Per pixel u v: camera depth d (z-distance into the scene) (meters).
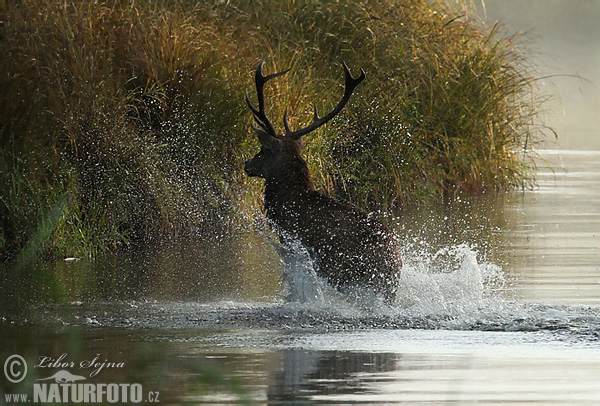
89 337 16.88
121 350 15.79
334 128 35.94
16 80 27.80
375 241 19.20
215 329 17.61
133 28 32.50
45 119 28.33
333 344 16.23
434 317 18.47
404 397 12.84
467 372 14.23
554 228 32.28
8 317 18.83
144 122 32.09
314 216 19.69
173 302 20.41
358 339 16.64
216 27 35.00
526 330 17.39
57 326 17.91
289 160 20.25
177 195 30.55
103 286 22.39
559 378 13.89
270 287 22.34
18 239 26.78
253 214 31.98
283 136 21.02
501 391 13.18
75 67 29.47
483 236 30.42
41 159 27.77
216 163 31.84
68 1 30.86
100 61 30.61
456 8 43.69
